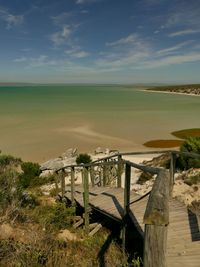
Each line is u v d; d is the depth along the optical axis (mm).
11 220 6016
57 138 36281
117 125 46625
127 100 115938
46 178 18297
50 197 12680
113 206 6910
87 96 148375
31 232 5766
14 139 35531
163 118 56125
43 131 40781
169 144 32875
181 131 41250
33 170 18469
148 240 2111
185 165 14977
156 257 2080
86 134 38938
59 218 7656
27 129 42344
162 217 2102
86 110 70938
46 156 28141
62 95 158125
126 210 5676
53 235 6250
